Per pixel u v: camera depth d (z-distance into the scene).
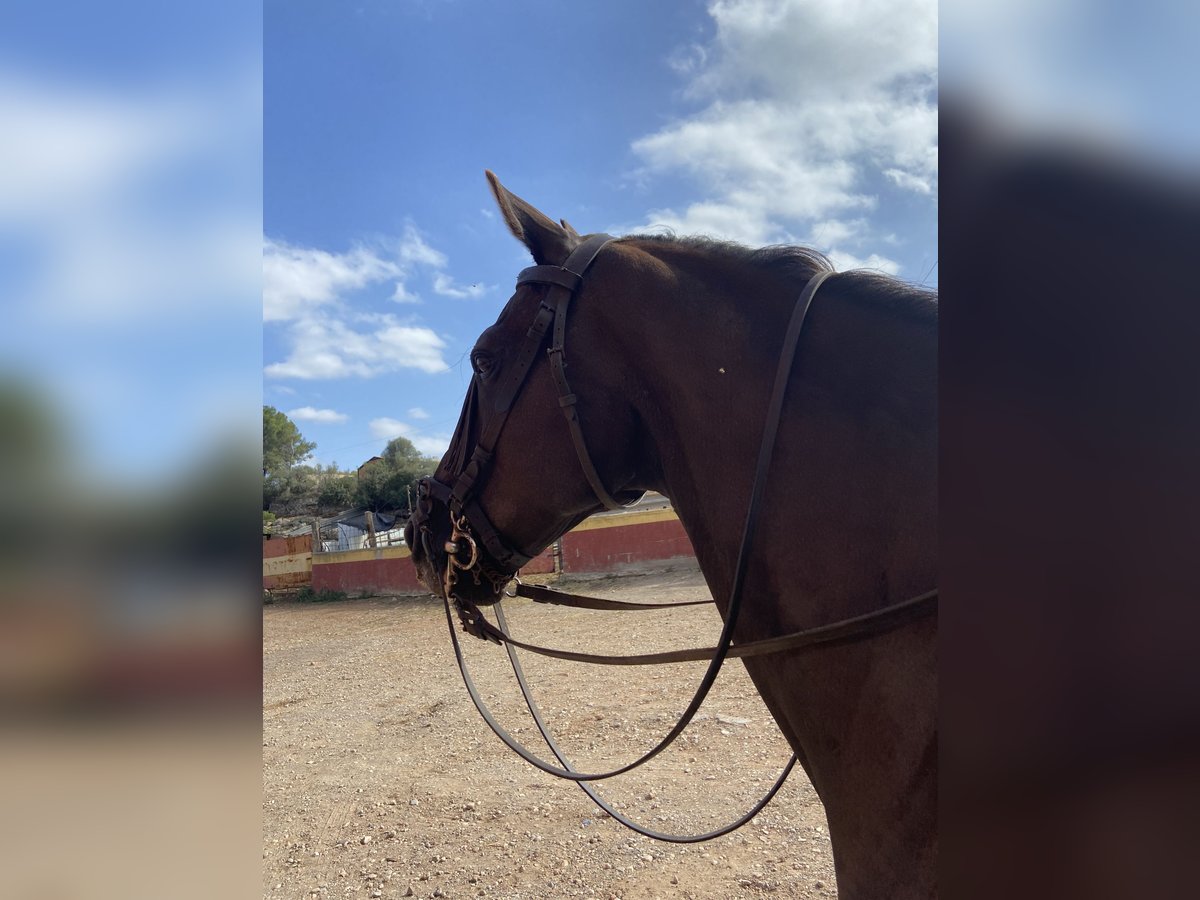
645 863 3.57
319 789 5.07
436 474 2.10
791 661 1.47
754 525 1.47
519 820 4.23
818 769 1.48
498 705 6.73
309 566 21.17
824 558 1.42
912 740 1.30
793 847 3.58
